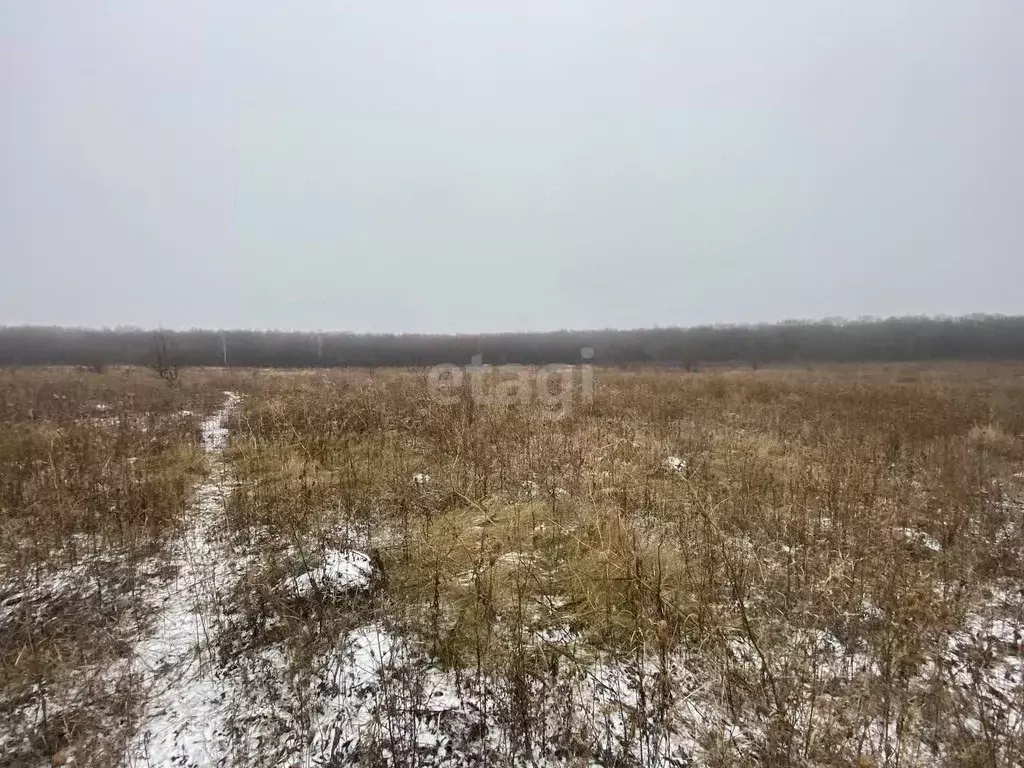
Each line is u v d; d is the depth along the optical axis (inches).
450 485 208.1
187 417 374.6
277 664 119.1
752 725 101.9
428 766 94.1
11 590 145.2
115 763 94.8
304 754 96.7
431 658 120.0
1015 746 94.2
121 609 139.9
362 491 208.5
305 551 161.8
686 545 159.5
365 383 504.4
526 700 102.7
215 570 159.0
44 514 180.2
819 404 465.7
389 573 150.1
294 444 266.1
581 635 126.0
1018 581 154.7
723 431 336.8
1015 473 259.9
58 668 117.5
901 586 136.6
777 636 125.6
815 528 174.1
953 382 731.4
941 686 109.2
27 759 96.5
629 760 94.9
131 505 187.8
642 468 231.0
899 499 203.0
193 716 105.9
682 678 112.5
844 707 104.7
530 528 170.4
